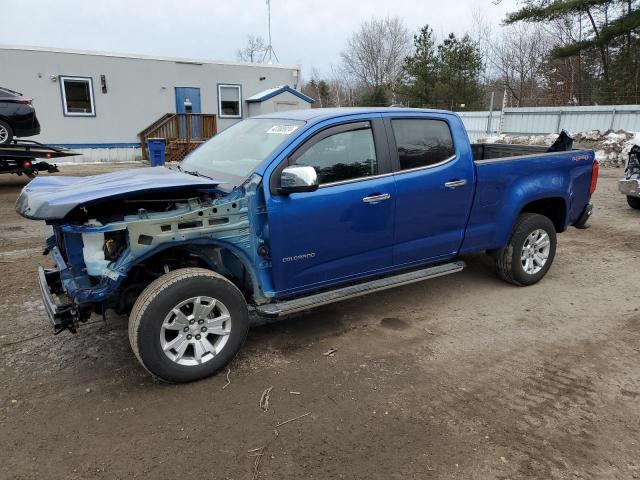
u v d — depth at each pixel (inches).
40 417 120.8
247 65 839.7
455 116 182.7
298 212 144.6
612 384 137.6
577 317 182.7
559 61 1326.3
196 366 134.9
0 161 440.5
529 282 212.5
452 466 105.3
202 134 792.9
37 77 685.3
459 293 206.5
